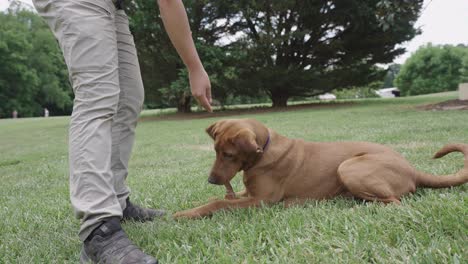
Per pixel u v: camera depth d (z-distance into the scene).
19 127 20.50
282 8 18.67
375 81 23.06
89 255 1.96
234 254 1.92
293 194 2.98
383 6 7.61
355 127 8.81
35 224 2.85
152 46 20.25
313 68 21.53
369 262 1.76
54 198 3.81
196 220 2.59
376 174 2.68
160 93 21.97
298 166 2.98
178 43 2.43
